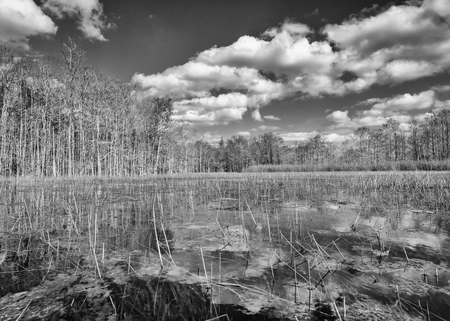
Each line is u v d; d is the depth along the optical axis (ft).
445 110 147.54
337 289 10.05
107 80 94.07
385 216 23.26
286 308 8.78
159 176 94.58
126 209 26.66
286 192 41.09
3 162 77.41
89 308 8.71
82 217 22.68
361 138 200.64
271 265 12.41
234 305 8.95
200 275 11.30
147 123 119.85
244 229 19.10
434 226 19.62
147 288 10.12
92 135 92.84
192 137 165.89
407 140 176.65
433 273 11.37
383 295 9.58
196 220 21.97
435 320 8.04
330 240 16.26
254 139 240.12
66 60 77.61
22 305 8.89
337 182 55.16
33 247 14.74
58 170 84.33
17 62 73.82
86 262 12.64
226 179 72.23
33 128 86.74
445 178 45.06
